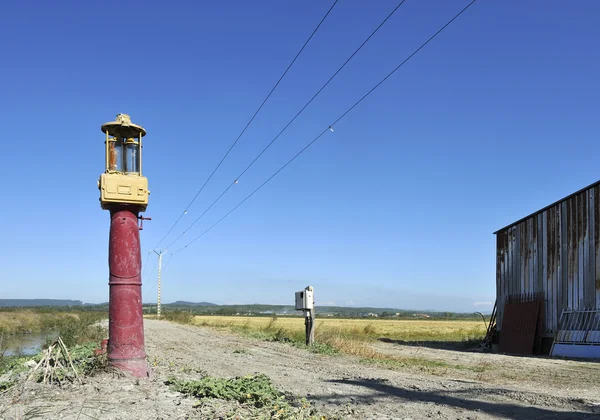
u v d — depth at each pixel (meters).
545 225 25.11
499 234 28.88
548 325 24.19
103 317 67.19
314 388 9.84
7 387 8.10
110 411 6.53
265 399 7.53
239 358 16.19
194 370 11.76
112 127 9.00
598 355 20.44
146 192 9.01
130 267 8.96
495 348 27.02
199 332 34.31
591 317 21.59
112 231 8.98
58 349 8.98
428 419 7.04
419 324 76.88
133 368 8.80
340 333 25.45
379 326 61.66
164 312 89.94
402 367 14.99
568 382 12.24
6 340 39.06
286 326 48.03
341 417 6.85
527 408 7.94
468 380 12.07
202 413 6.55
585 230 22.42
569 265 23.25
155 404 7.00
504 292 27.98
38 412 6.38
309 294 21.42
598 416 7.32
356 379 11.33
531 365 17.11
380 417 7.08
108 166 9.02
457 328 59.12
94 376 8.57
